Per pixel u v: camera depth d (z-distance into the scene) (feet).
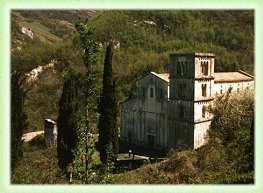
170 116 170.81
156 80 180.14
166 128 176.76
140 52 342.23
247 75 227.81
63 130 111.14
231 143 97.09
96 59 72.18
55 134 177.88
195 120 158.61
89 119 76.07
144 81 187.93
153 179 92.12
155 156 169.37
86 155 76.28
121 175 94.17
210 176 77.92
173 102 168.96
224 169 81.30
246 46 393.29
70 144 109.81
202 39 397.39
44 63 285.84
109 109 132.77
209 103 165.48
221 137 120.78
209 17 438.81
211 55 165.48
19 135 86.48
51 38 383.45
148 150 182.39
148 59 315.17
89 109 76.07
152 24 397.60
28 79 264.93
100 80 165.07
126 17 387.75
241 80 211.82
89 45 70.74
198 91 159.53
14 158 84.28
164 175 93.66
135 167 148.36
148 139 188.14
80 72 267.39
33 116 239.71
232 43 396.57
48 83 271.69
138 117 193.16
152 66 290.56
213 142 106.22
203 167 91.66
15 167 78.28
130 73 283.38
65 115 110.63
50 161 107.24
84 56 71.61
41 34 385.29
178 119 165.78
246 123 122.01
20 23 392.88
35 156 134.82
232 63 297.53
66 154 110.01
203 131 162.71
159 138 181.16
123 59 316.81
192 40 389.80
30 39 336.49
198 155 99.81
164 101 176.45
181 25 408.87
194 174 88.53
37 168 78.64
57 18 483.10
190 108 159.84
